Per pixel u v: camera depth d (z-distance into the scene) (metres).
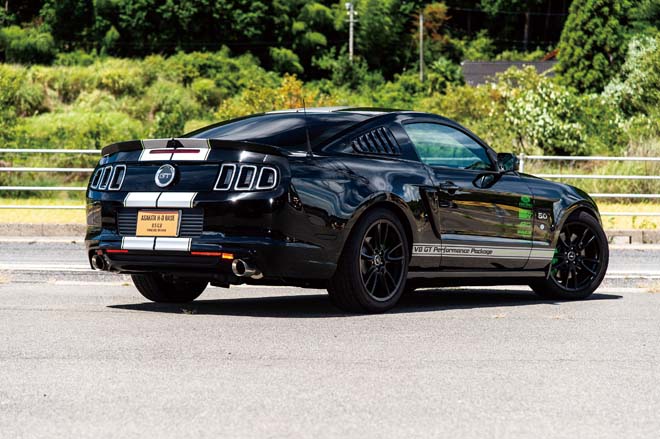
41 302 8.30
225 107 39.91
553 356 5.76
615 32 85.94
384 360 5.57
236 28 103.06
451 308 8.23
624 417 4.27
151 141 7.45
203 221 7.16
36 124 53.88
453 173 8.25
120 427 4.03
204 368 5.28
